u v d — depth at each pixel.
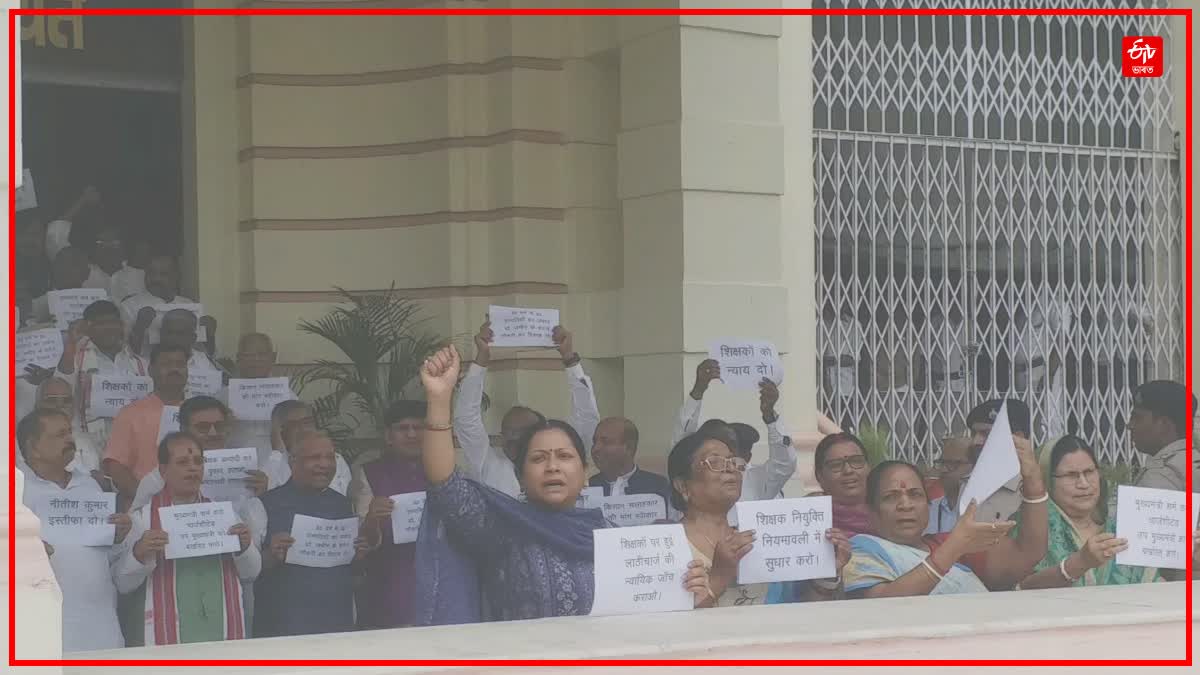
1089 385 9.70
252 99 9.52
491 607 5.03
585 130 9.27
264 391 8.58
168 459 6.29
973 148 9.41
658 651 3.77
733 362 7.40
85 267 9.14
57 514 5.97
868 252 9.08
